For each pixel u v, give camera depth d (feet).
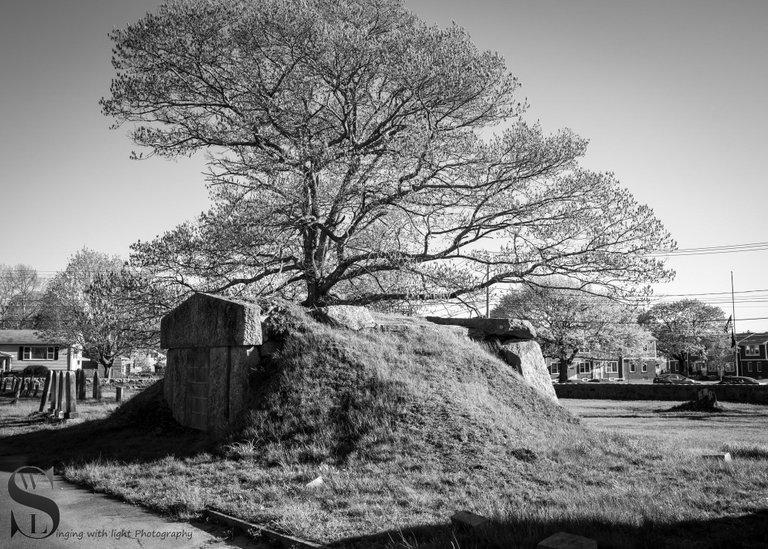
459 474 25.76
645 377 282.77
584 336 150.30
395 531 19.06
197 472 27.68
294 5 56.54
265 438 30.86
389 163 57.26
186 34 56.08
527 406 37.65
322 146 56.44
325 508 22.06
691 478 26.37
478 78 57.88
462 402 33.58
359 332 41.11
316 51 57.11
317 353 36.65
